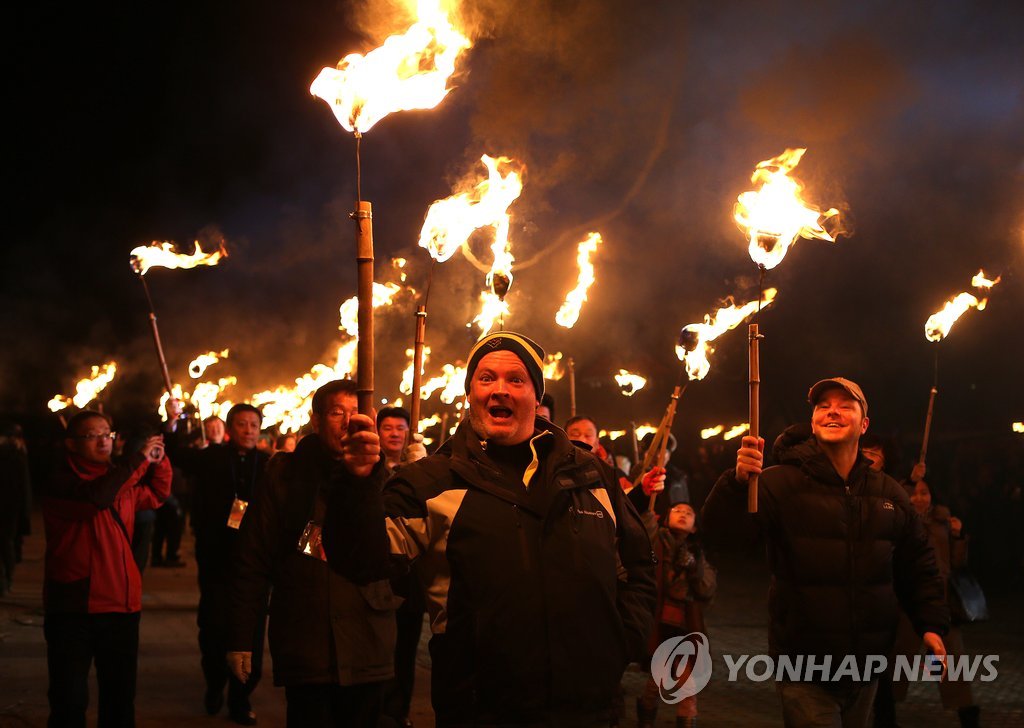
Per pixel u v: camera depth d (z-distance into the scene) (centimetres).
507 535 318
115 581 562
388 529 319
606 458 734
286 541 484
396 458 678
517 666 309
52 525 560
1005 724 757
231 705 721
